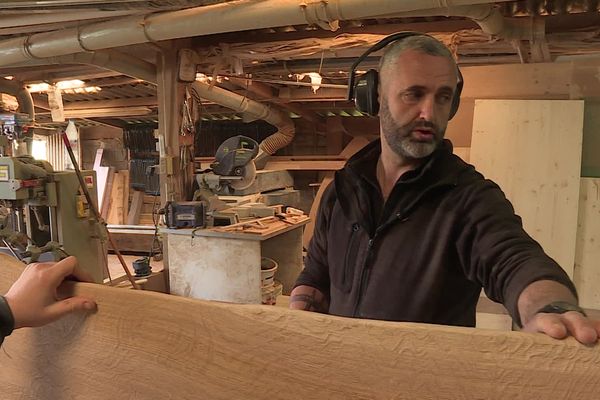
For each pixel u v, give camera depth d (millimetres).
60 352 774
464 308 988
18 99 4770
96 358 744
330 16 2240
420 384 549
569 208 3152
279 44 3488
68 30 2789
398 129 991
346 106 6262
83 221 2994
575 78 3207
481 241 872
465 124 3449
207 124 7203
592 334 498
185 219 3404
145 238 5574
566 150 3170
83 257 2996
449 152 1034
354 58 3881
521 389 512
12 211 2666
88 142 8234
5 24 2652
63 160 7949
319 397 597
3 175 2559
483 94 3377
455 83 995
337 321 584
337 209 1158
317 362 595
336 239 1138
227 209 3803
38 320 690
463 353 532
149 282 3613
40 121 7285
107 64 3428
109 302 722
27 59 3049
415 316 964
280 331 611
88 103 6594
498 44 3371
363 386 574
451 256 951
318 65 4129
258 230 3299
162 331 686
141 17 2568
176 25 2508
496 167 3270
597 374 487
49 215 2838
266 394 624
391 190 1029
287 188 5961
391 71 996
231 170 3984
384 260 1014
